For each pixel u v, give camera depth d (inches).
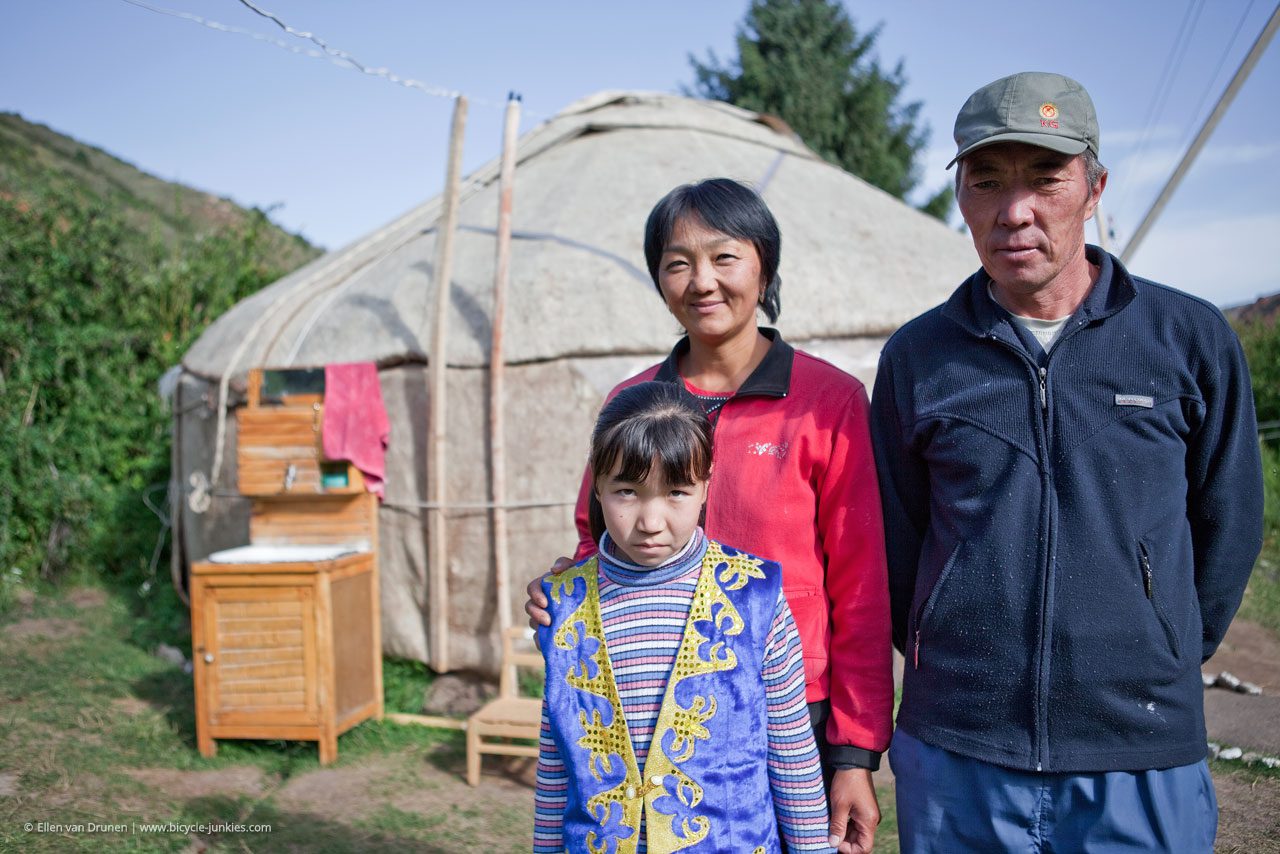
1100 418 69.3
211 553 229.0
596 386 192.5
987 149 69.7
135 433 326.3
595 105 292.0
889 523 80.4
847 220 245.0
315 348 211.6
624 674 65.7
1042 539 69.1
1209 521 74.1
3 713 182.9
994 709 70.3
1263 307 465.1
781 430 76.5
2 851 128.0
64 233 338.3
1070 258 71.5
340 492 185.5
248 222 413.7
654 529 64.5
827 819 70.2
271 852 137.0
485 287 202.4
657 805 63.4
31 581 281.9
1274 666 206.5
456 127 185.6
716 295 75.9
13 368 303.3
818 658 75.3
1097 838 68.4
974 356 74.4
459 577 194.1
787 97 788.0
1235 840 132.0
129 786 154.9
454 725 184.9
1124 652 67.6
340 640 173.0
